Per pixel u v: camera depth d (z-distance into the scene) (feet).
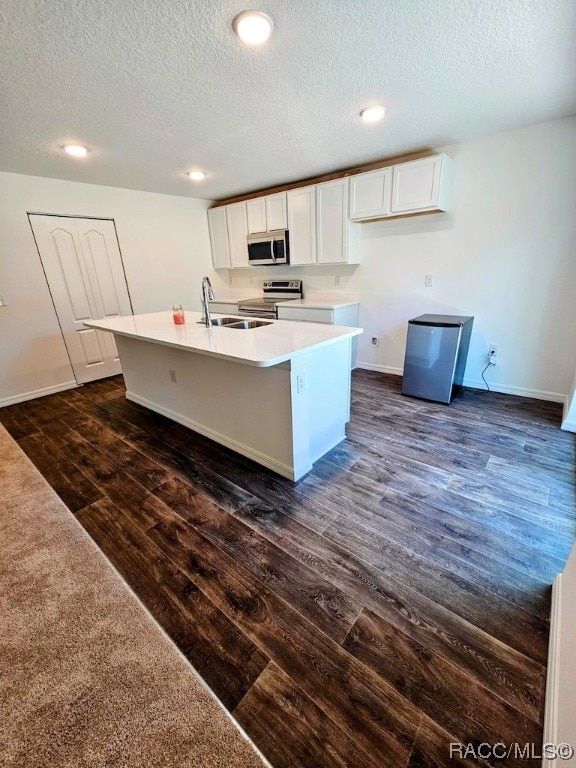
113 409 10.89
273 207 13.71
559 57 5.64
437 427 9.02
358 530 5.64
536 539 5.37
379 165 11.28
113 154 9.56
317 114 7.52
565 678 3.06
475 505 6.14
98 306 13.41
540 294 9.83
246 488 6.77
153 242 14.58
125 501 6.49
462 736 3.18
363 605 4.41
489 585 4.64
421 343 10.37
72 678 3.72
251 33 4.87
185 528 5.79
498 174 9.61
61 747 3.19
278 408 6.71
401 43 5.21
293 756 3.08
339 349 7.59
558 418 9.30
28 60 5.29
